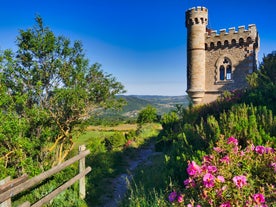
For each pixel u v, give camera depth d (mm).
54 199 7742
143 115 40531
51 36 12531
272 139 6574
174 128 18016
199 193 4074
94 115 14344
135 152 18266
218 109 13898
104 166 13227
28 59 12641
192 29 27250
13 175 9266
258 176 4590
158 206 5176
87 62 13703
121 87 14719
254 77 18266
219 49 26797
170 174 7230
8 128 8883
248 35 25406
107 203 8633
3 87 10250
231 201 3605
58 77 13117
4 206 5422
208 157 4727
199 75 27109
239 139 7250
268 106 10688
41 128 11633
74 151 15547
